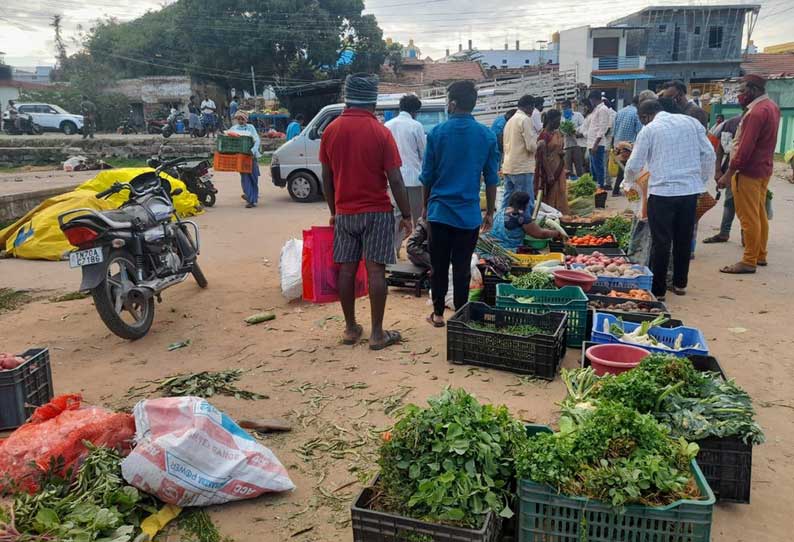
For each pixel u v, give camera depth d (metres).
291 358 4.80
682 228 6.00
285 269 6.27
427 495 2.41
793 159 15.45
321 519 2.88
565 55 45.44
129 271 5.34
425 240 6.42
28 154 24.59
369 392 4.17
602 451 2.47
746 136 6.51
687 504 2.22
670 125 5.80
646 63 44.16
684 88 7.89
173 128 31.38
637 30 43.81
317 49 39.03
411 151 7.55
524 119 8.33
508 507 2.47
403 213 4.82
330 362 4.70
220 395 4.16
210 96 41.81
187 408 3.00
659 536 2.28
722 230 8.58
